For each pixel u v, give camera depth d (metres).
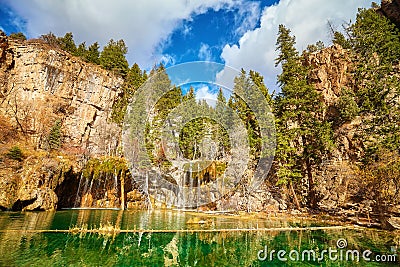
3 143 25.31
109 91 37.34
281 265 8.35
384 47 28.58
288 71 27.88
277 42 29.44
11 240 9.77
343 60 31.45
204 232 13.23
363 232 13.53
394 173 14.85
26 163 20.64
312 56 33.94
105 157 27.94
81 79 34.84
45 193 19.84
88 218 16.61
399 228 13.48
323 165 25.22
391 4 35.25
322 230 14.11
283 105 26.92
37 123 29.47
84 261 7.91
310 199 24.61
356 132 25.58
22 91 30.69
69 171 23.38
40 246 9.20
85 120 33.91
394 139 20.30
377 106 25.02
